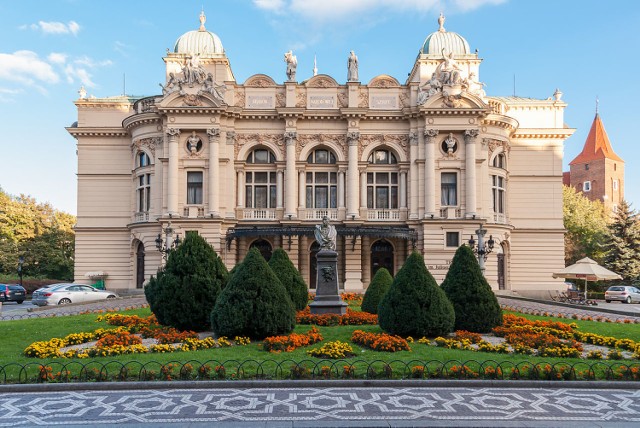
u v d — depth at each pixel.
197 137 48.59
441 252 48.09
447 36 54.41
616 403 13.22
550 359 17.41
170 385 14.39
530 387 14.72
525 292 53.72
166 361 16.45
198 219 47.34
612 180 117.62
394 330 20.75
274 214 49.81
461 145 49.16
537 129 54.66
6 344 19.89
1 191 75.88
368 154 50.47
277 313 20.05
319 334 20.67
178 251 22.98
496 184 51.25
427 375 15.27
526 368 15.80
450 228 48.22
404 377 15.22
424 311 20.47
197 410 12.39
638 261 63.09
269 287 20.27
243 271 20.45
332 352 17.38
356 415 12.02
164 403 12.96
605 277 41.19
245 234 47.00
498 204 51.34
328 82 50.53
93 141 53.62
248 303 19.83
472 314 22.33
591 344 21.27
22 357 17.53
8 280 61.50
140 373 14.88
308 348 18.62
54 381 14.63
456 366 15.59
